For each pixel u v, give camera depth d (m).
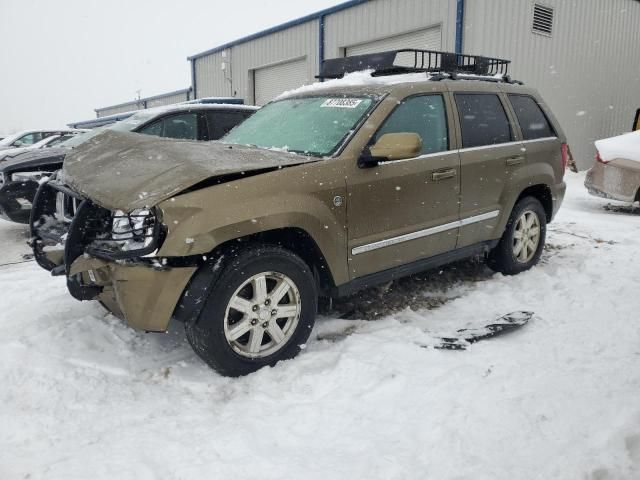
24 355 3.11
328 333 3.56
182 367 3.09
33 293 4.30
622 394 2.61
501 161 4.36
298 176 3.09
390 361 3.02
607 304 3.87
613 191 7.79
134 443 2.33
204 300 2.83
